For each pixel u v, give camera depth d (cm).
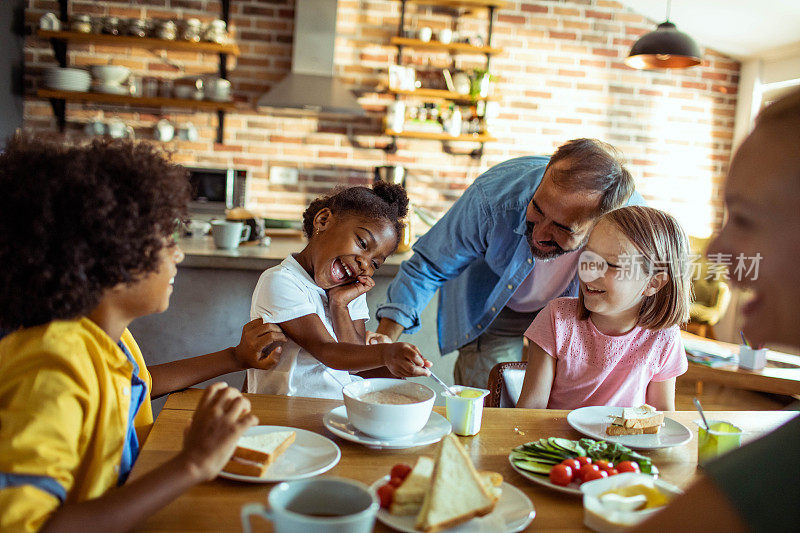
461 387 120
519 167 193
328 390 149
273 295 143
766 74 521
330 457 98
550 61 520
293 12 487
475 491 79
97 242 79
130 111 473
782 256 51
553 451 101
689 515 51
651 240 134
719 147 548
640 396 152
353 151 505
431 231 202
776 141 52
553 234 157
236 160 492
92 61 468
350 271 149
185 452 75
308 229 162
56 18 444
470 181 520
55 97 439
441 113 503
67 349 79
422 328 307
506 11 511
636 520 80
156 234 85
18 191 77
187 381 126
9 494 67
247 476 89
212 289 285
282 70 490
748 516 49
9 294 79
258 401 123
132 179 83
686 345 252
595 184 148
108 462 85
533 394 150
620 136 535
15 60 439
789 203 51
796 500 48
